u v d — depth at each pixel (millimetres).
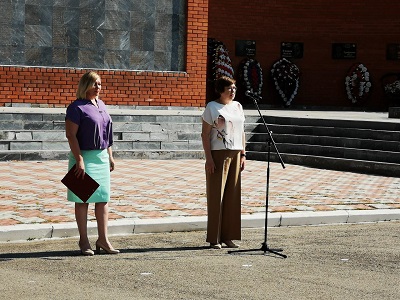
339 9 32344
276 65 31797
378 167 18625
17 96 22266
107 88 23281
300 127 21422
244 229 12312
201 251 10523
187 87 24172
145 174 17000
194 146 20656
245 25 31531
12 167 17344
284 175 17797
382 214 13344
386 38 32188
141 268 9359
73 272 9078
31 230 11008
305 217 12805
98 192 10062
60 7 22562
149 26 23641
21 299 7836
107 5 23109
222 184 10781
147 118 20969
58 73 22625
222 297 8047
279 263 9781
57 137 19516
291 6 32094
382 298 8133
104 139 10133
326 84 32594
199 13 24141
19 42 22188
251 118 22297
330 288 8508
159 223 11820
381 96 32438
